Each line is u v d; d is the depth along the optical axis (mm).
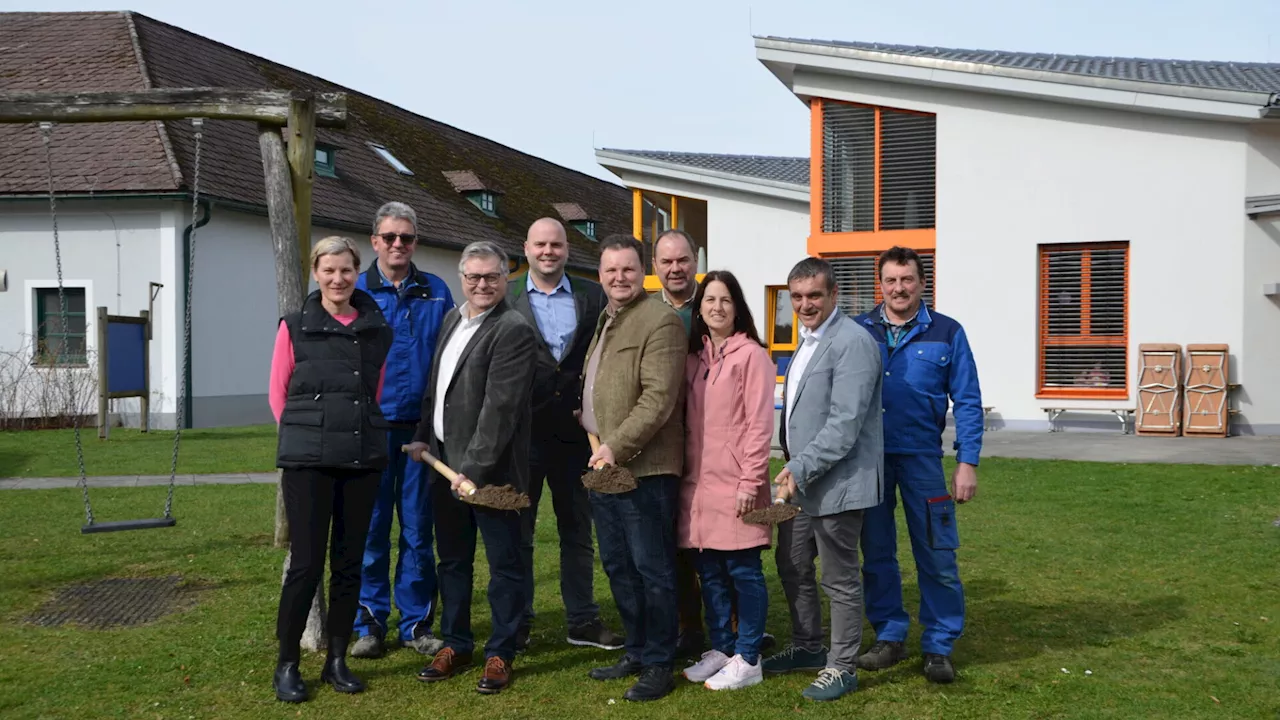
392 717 4258
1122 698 4375
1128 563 6871
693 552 4852
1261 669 4727
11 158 18969
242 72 25875
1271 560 6855
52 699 4445
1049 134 15898
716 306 4641
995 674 4719
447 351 4844
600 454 4426
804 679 4746
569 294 5383
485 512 4629
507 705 4398
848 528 4492
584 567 5320
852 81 17172
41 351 18656
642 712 4305
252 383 20375
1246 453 12539
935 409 4852
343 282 4566
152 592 6309
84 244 18750
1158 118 15203
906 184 17109
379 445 4594
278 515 5062
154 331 18578
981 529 8070
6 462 12812
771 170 21094
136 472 11883
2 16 23094
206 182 18953
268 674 4781
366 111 31484
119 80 21031
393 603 6195
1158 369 15023
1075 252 15945
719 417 4637
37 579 6613
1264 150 14742
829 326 4605
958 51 19406
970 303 16484
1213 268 14984
